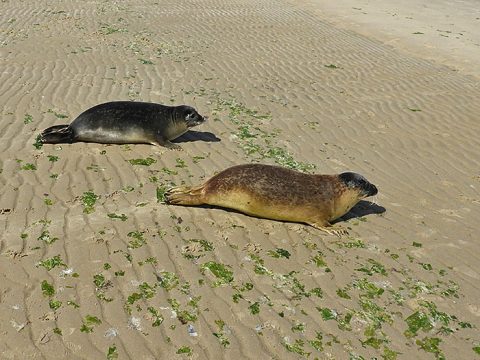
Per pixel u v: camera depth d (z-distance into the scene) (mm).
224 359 1603
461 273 2199
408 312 1911
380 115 4105
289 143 3385
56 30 5699
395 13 8320
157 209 2363
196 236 2189
